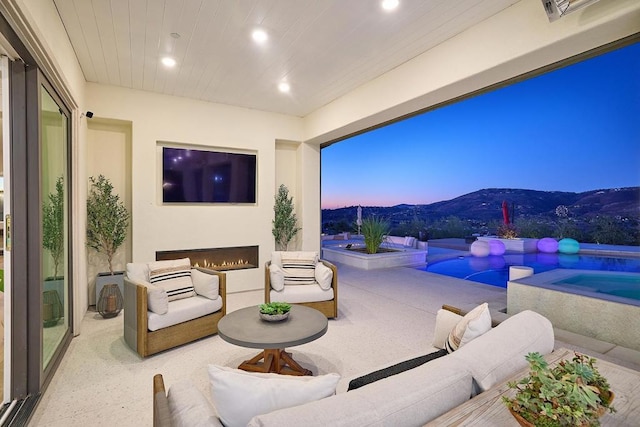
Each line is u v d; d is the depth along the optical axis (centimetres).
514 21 269
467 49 306
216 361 283
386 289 544
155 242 472
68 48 313
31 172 226
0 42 199
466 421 103
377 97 418
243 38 323
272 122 562
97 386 241
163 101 474
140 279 323
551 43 247
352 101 464
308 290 376
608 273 465
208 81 429
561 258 672
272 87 450
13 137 222
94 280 452
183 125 488
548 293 348
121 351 301
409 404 101
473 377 126
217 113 513
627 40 240
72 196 337
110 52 346
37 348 225
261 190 554
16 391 218
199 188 504
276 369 257
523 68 288
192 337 317
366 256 761
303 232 602
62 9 269
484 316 178
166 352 299
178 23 296
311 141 591
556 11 224
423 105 388
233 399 104
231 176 530
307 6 272
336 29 307
